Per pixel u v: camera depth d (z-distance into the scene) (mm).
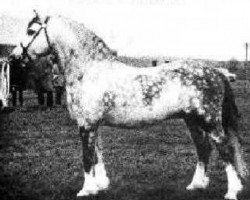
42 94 22922
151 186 8914
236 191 7793
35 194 8383
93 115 7930
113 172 10008
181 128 16438
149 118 7906
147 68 8180
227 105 8117
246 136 14469
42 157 11680
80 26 8258
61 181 9320
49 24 8312
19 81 21672
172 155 11852
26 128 16219
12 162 11062
